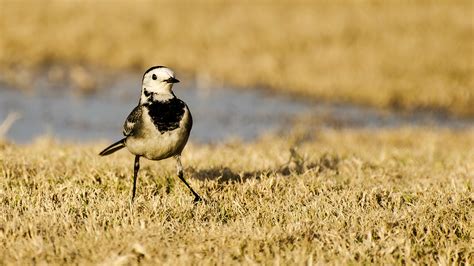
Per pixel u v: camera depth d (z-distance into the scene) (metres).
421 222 7.78
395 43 28.97
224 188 9.17
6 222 7.53
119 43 30.41
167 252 6.89
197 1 37.53
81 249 6.92
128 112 21.58
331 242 7.34
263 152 12.20
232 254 6.98
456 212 8.20
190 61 28.47
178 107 8.02
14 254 6.85
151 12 34.56
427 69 26.03
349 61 27.23
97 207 8.12
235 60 28.02
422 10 33.81
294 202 8.59
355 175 10.41
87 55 29.39
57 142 13.21
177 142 8.05
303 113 21.83
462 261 7.31
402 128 19.06
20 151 11.20
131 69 28.42
